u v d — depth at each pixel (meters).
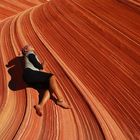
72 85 6.08
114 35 7.20
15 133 4.87
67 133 4.95
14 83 6.05
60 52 7.20
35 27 8.53
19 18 9.45
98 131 5.00
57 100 5.48
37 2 11.24
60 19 8.57
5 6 10.41
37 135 4.88
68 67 6.63
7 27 8.84
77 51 7.11
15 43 7.72
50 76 5.55
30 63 5.71
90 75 6.33
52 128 5.02
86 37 7.49
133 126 5.07
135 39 6.88
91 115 5.32
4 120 5.14
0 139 4.79
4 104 5.48
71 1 9.35
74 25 8.11
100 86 6.00
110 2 8.51
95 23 7.87
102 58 6.68
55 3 9.78
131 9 7.91
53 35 7.95
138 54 6.44
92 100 5.66
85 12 8.50
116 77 6.11
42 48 7.44
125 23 7.49
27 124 5.03
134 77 5.98
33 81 5.57
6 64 6.76
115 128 5.05
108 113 5.37
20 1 10.94
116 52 6.72
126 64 6.34
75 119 5.27
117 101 5.60
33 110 5.34
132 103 5.50
